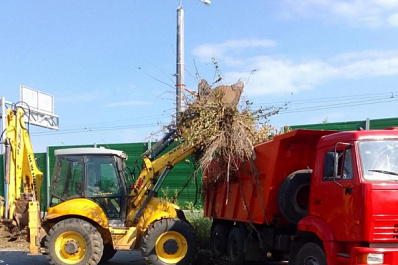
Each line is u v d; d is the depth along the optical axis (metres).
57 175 11.18
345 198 7.18
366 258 6.71
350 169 7.23
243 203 10.16
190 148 10.85
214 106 10.31
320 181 7.90
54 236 10.39
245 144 9.78
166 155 11.12
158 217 10.68
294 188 8.75
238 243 10.59
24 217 11.45
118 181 11.16
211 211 12.19
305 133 8.61
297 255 8.26
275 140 8.99
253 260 10.22
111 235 10.72
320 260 7.63
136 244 10.79
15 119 11.89
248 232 10.31
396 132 7.42
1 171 21.23
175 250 10.47
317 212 7.90
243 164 10.03
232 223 11.52
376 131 7.42
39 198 12.49
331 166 7.69
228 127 10.16
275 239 9.43
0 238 14.84
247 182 10.06
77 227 10.41
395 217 6.80
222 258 11.23
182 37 15.81
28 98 18.31
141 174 11.23
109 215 11.02
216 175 11.04
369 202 6.79
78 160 11.20
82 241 10.44
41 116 18.89
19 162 11.86
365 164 7.09
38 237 10.88
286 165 9.00
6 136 11.65
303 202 8.85
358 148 7.22
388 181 6.94
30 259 12.64
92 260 10.35
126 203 11.11
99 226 10.92
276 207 9.14
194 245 10.54
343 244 7.29
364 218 6.79
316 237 7.91
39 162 20.97
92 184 11.10
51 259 10.34
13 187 11.61
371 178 6.98
